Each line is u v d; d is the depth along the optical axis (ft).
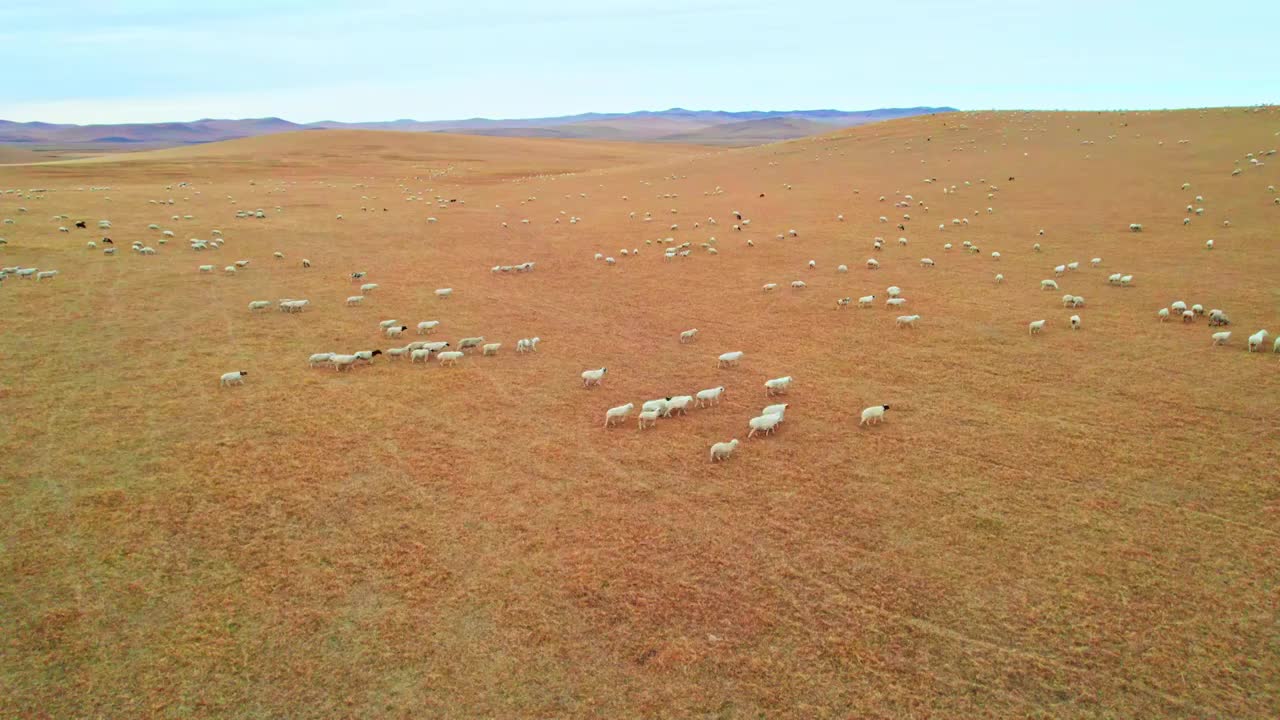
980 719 41.11
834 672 44.62
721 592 51.60
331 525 59.72
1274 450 68.23
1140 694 42.50
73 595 51.24
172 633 47.93
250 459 70.23
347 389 88.22
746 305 124.57
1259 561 53.21
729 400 85.15
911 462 69.31
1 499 62.59
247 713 42.04
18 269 133.08
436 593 51.72
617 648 46.68
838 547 56.44
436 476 67.67
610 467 69.36
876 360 97.04
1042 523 58.90
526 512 61.72
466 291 134.51
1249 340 92.53
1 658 45.68
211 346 102.22
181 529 58.90
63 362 94.12
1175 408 78.13
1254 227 151.33
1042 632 47.39
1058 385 86.17
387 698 43.01
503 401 85.20
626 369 95.71
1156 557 54.19
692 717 41.63
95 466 68.28
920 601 50.44
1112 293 120.57
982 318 112.78
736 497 63.67
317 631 48.16
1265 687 42.57
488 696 43.14
